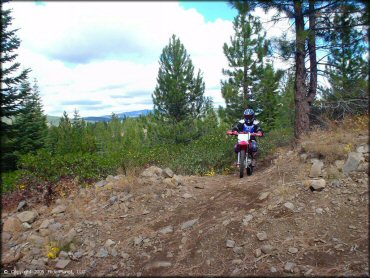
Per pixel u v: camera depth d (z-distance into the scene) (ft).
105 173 27.58
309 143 21.85
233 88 66.64
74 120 151.53
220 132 47.39
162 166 31.76
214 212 16.30
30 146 92.43
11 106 60.08
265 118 69.26
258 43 61.67
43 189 22.49
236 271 10.96
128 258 13.01
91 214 17.66
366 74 26.20
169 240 14.10
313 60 30.09
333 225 12.46
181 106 71.00
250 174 25.07
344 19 26.58
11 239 15.64
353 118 25.16
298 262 10.75
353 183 15.15
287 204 14.57
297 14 27.91
